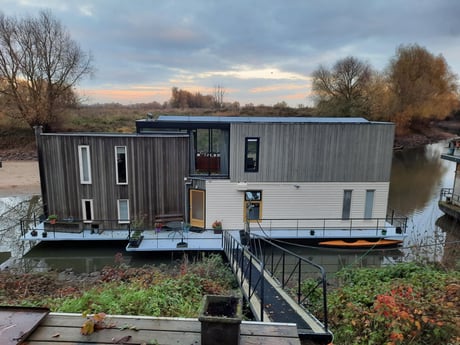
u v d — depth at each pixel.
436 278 6.00
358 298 4.99
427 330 3.53
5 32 29.77
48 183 12.40
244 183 12.59
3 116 33.09
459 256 9.41
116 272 8.61
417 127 47.50
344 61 41.78
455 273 6.77
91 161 12.27
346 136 12.66
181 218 12.88
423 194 19.94
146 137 12.33
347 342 3.65
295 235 12.20
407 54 43.94
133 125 42.72
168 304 4.71
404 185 22.09
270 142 12.49
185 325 2.57
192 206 12.98
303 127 12.49
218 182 12.56
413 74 44.12
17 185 21.98
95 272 10.02
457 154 16.61
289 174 12.73
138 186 12.56
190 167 13.17
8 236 12.97
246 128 12.32
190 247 11.02
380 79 42.88
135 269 8.88
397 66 43.84
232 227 12.85
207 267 7.93
